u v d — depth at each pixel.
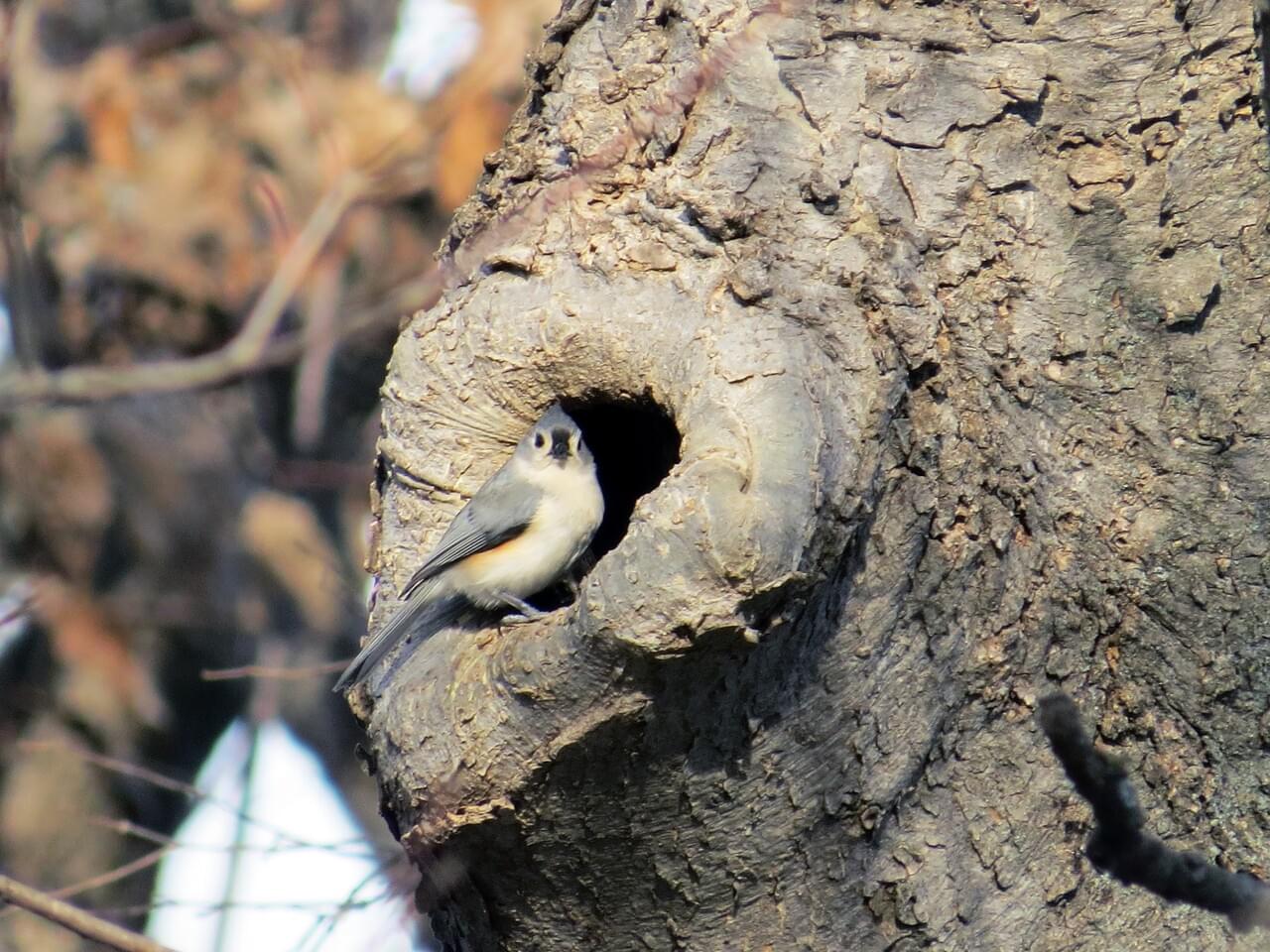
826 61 10.70
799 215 10.16
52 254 18.27
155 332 18.62
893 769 9.69
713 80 10.34
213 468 20.48
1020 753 10.06
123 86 17.28
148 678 19.81
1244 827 10.12
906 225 10.23
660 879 9.46
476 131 14.13
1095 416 10.37
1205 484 10.30
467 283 11.04
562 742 8.86
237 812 12.86
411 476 10.99
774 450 8.91
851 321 9.71
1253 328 10.43
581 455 10.96
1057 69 10.70
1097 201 10.55
